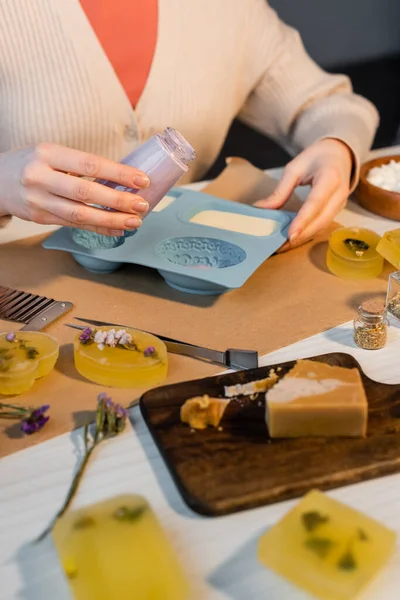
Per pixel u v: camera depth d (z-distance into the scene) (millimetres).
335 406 621
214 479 588
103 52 1214
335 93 1389
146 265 904
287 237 983
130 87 1279
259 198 1164
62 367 757
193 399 647
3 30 1167
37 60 1200
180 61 1286
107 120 1262
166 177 830
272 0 2543
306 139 1329
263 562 520
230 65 1362
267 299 902
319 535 525
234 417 658
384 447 625
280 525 533
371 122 1319
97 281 938
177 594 495
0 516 568
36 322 829
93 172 809
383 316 796
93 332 771
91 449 628
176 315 866
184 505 583
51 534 549
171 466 605
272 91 1406
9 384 697
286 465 604
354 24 2779
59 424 669
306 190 1207
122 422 657
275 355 787
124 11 1215
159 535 529
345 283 944
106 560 508
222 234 983
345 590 490
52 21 1173
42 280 935
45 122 1237
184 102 1312
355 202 1197
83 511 550
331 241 986
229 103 1410
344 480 596
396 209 1117
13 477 609
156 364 724
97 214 825
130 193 829
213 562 529
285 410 620
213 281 858
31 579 515
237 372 721
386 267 989
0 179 878
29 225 1085
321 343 810
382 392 695
